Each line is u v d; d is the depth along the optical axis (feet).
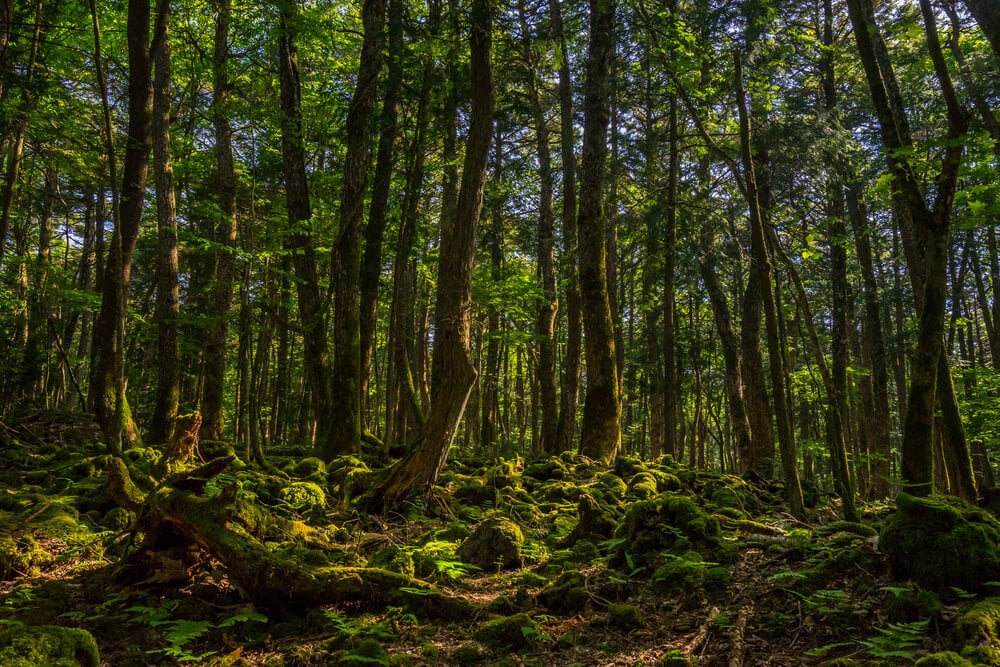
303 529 20.34
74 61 45.37
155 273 71.97
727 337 50.55
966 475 19.67
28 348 50.52
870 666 10.98
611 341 42.09
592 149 42.39
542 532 25.85
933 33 17.94
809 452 53.93
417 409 43.21
